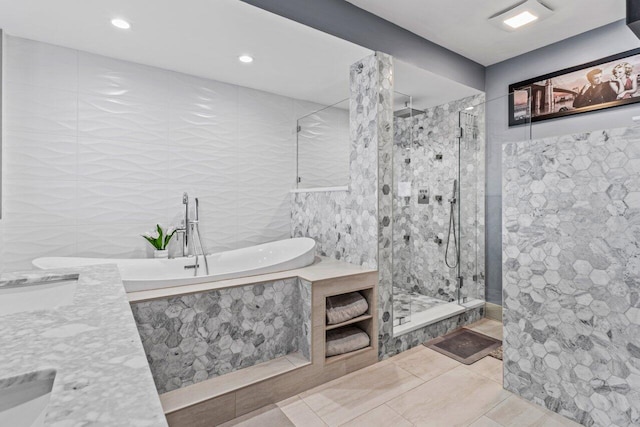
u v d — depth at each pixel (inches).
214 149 129.5
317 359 90.0
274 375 82.8
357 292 103.2
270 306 90.7
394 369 98.2
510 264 82.4
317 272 99.2
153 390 17.5
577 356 71.6
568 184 71.9
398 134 115.3
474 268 140.6
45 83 98.9
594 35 111.7
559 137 72.9
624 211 64.7
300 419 76.0
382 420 75.3
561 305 73.7
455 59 128.8
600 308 68.0
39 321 27.5
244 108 136.3
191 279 84.8
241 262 130.0
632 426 63.9
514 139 126.3
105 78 107.9
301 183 148.8
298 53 105.4
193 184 125.2
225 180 132.4
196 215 122.8
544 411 76.6
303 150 148.3
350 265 109.8
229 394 76.2
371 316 101.8
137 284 78.0
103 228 108.5
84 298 34.0
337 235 120.0
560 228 73.4
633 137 63.5
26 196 96.9
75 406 15.7
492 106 133.6
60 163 101.4
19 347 22.5
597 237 68.2
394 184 113.2
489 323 135.6
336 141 140.6
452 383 90.0
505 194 82.1
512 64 133.6
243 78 127.0
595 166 68.2
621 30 105.9
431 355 107.2
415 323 115.9
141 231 114.9
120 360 20.8
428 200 148.1
